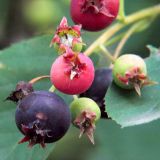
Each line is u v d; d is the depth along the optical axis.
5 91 0.17
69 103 0.16
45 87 0.17
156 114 0.14
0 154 0.16
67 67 0.13
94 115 0.14
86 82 0.13
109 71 0.15
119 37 0.18
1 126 0.16
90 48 0.16
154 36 0.22
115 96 0.15
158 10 0.18
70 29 0.14
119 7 0.16
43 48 0.17
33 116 0.13
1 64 0.17
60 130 0.13
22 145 0.16
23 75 0.17
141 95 0.15
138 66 0.14
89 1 0.15
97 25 0.15
